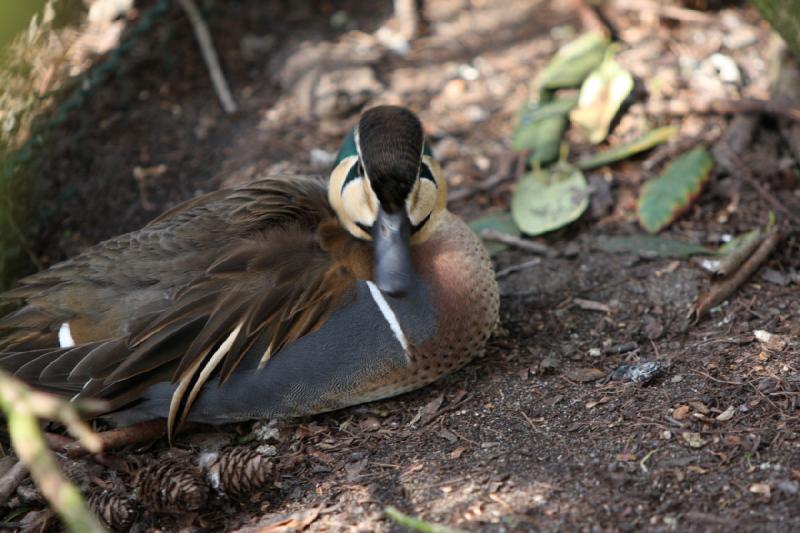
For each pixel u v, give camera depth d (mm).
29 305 7059
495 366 7570
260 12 12570
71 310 6914
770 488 5777
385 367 6930
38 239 9516
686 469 6047
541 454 6430
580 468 6207
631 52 11195
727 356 7168
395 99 11148
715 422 6453
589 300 8219
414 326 6926
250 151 10539
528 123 10344
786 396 6586
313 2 12812
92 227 9734
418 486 6309
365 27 12320
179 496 6344
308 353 6797
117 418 7172
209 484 6492
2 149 8922
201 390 6789
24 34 8695
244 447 7027
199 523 6406
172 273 6859
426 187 7109
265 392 6863
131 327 6676
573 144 10266
